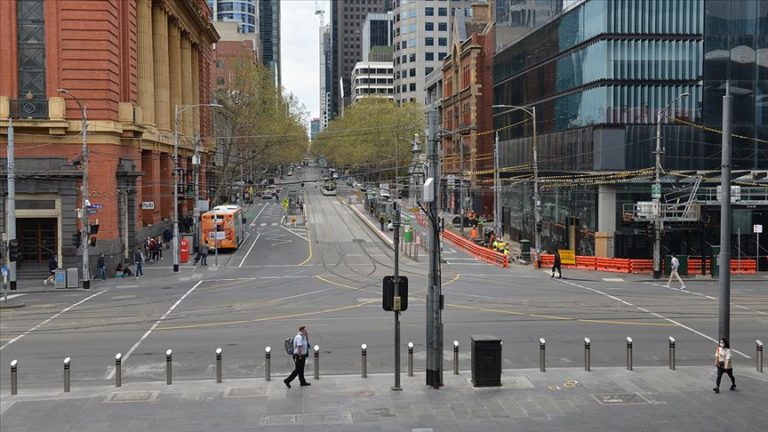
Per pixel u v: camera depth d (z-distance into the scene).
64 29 45.31
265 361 21.17
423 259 54.94
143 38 58.91
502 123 76.50
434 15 185.88
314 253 58.56
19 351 24.16
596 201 50.28
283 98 118.62
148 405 17.89
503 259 50.62
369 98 136.38
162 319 30.08
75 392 19.25
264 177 156.50
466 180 90.94
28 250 46.75
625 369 21.25
